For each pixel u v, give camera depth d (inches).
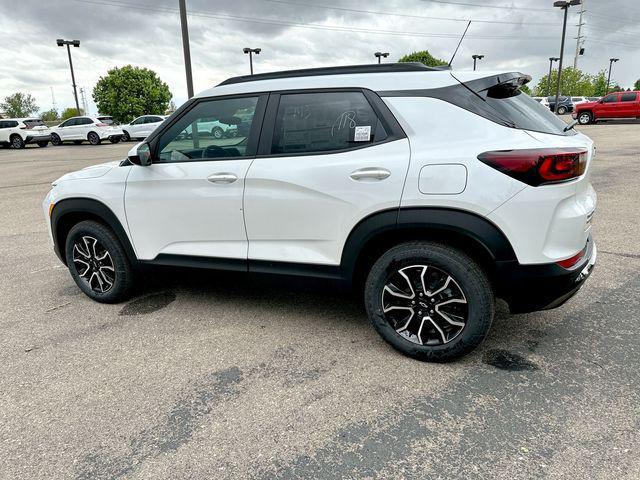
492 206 96.4
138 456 84.3
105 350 122.8
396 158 103.7
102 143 1090.1
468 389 100.7
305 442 86.6
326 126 113.6
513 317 133.6
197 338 127.9
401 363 112.0
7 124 995.9
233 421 93.0
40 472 81.1
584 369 106.6
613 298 143.4
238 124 123.0
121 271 146.6
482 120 101.0
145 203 134.9
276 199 116.9
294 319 137.8
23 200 361.1
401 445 85.0
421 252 104.3
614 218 238.7
